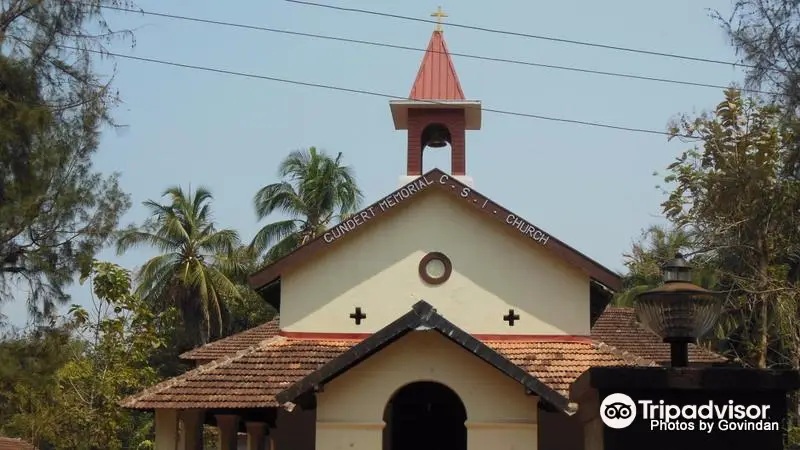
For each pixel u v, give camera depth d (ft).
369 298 74.79
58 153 67.51
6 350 66.33
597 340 82.43
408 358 60.64
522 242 75.05
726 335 103.24
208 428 154.51
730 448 39.34
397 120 84.99
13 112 65.82
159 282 156.04
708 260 96.02
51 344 68.90
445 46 85.51
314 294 75.15
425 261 75.05
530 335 73.51
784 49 64.03
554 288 74.23
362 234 75.87
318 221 156.25
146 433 136.56
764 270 87.35
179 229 154.81
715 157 89.15
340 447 59.72
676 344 41.14
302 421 73.92
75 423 89.30
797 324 86.89
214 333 165.37
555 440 69.97
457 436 72.74
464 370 60.44
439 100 81.56
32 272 67.97
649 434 39.63
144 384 95.20
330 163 156.97
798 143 68.69
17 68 67.21
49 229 68.44
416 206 75.92
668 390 39.83
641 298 42.27
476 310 74.13
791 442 85.71
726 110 88.63
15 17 69.51
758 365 92.68
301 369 70.13
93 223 69.77
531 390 56.70
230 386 68.39
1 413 78.02
